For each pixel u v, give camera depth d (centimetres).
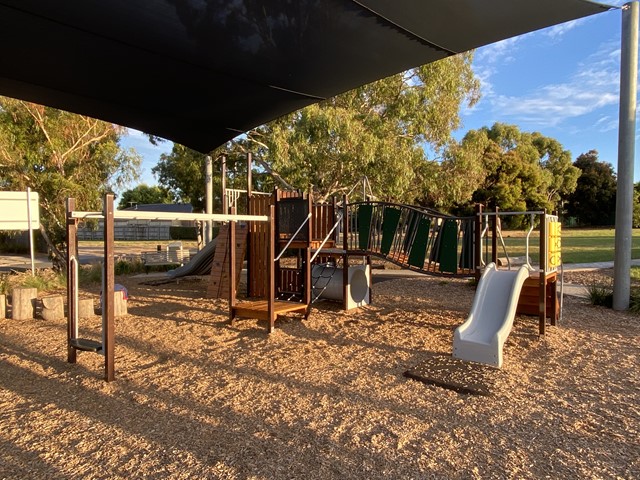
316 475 247
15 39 435
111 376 401
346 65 497
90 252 2145
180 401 355
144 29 418
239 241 871
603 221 5372
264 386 388
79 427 310
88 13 389
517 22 394
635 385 388
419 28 411
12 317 683
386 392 372
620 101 707
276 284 846
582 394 367
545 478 244
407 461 262
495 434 296
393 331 589
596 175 5303
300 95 590
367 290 792
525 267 524
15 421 321
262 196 866
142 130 742
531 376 411
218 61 487
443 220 641
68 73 517
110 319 402
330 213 779
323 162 1244
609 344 518
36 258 1889
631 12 686
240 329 610
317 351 498
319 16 396
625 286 715
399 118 1332
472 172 1495
